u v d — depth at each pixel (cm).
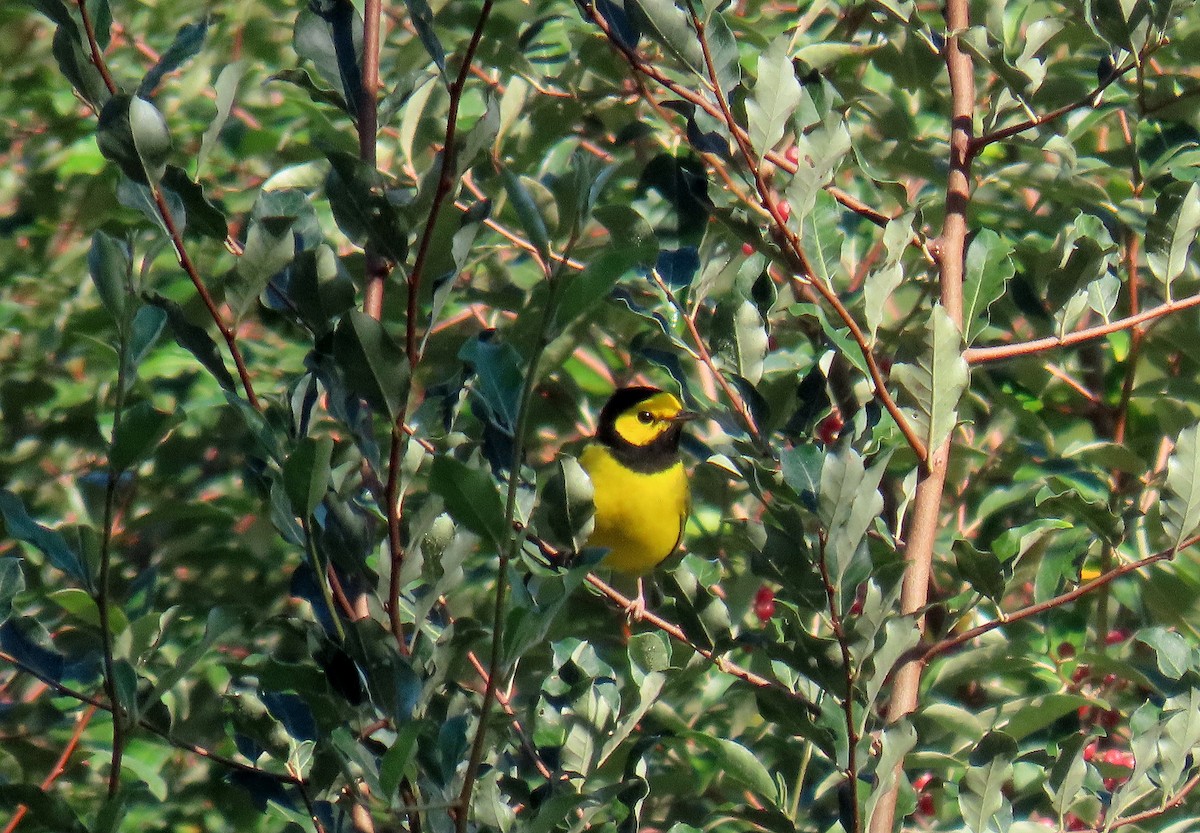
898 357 912
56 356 1264
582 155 430
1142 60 746
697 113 687
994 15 831
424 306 1138
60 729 1055
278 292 508
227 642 1045
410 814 482
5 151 1332
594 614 1029
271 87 1247
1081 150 1136
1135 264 1023
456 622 490
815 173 666
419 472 643
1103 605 1028
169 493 1192
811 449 543
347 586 532
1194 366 1124
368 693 506
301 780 593
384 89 985
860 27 1183
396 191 517
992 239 786
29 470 1208
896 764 604
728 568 1164
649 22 651
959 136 812
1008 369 1113
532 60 1127
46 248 1286
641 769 639
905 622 582
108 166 1233
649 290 976
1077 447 1012
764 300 773
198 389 1162
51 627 1110
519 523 726
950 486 1115
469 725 513
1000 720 878
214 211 490
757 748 1029
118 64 1285
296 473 449
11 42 1321
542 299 1077
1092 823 873
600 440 1198
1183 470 686
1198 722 688
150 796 971
